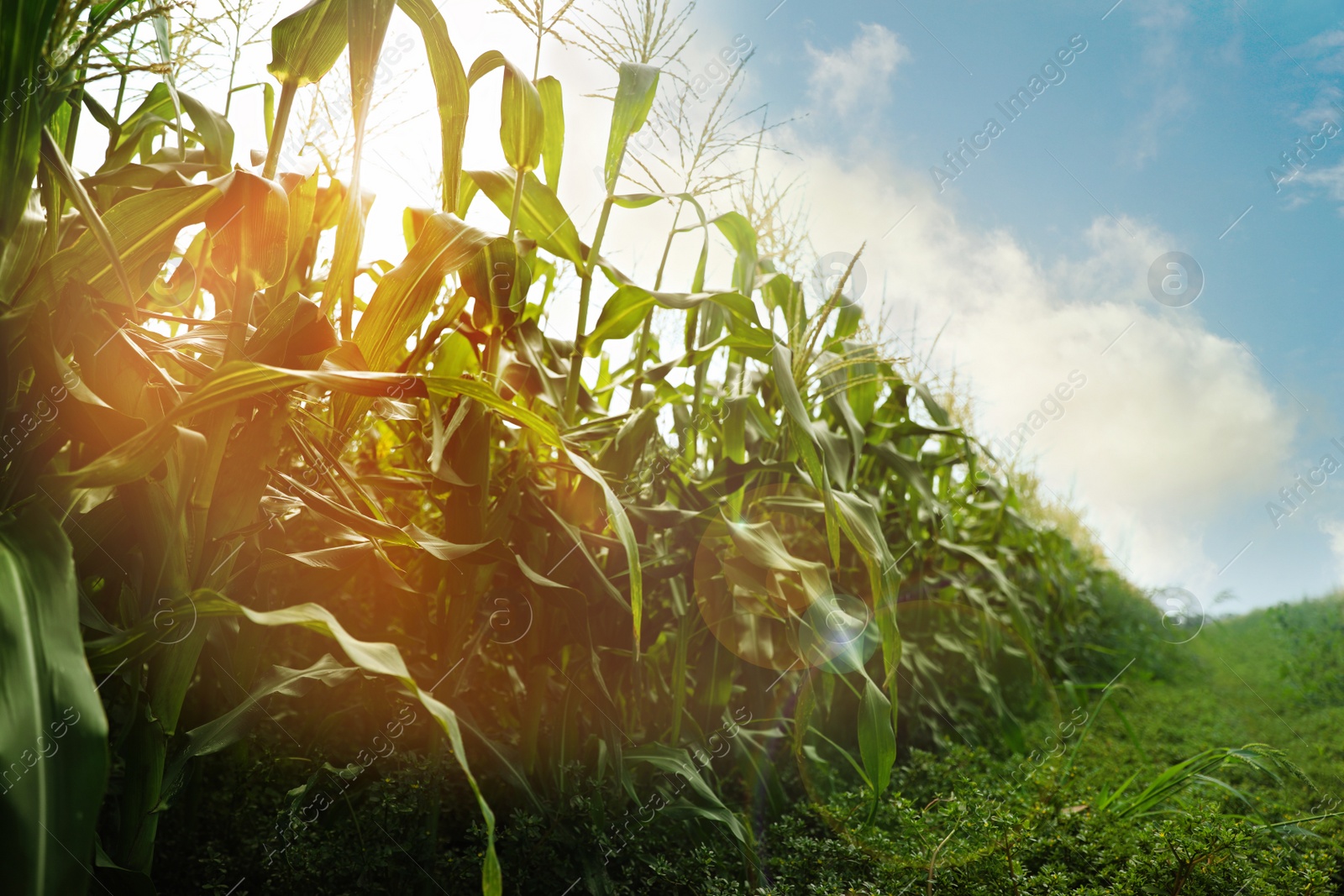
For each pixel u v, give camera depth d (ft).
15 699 2.73
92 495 4.33
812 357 7.79
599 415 7.34
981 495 14.05
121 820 4.03
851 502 6.51
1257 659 20.13
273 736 5.84
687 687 8.01
